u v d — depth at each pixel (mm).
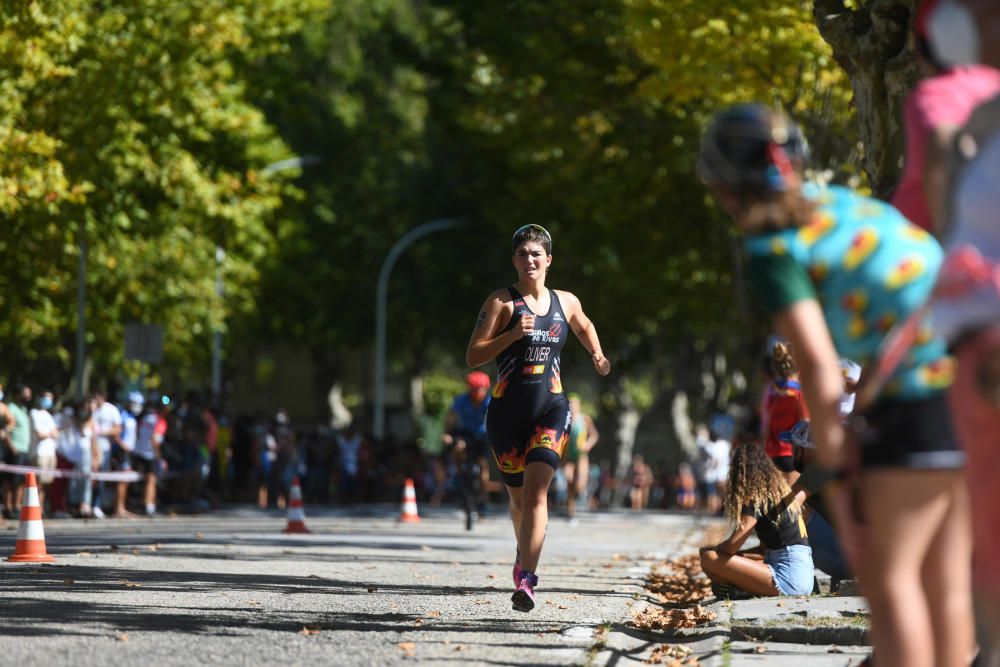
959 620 8961
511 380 18188
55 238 59906
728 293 85062
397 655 14250
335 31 119812
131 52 55156
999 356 8555
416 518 51094
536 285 18422
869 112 23047
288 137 115875
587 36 66438
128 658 13750
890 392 8891
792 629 16266
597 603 19984
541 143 69000
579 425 53844
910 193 9570
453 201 110062
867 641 15977
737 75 49375
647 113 68125
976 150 8883
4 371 73188
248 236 82250
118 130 56344
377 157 118625
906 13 22500
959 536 8961
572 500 53781
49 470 47719
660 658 14992
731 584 21406
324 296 117250
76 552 28094
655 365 116188
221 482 67438
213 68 60531
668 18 47938
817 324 8828
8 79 49969
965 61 9141
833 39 23344
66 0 50781
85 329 65812
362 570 25469
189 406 59969
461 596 20672
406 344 121938
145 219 64875
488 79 75062
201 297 73750
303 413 162875
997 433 8703
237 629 16172
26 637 15039
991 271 8570
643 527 50688
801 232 9055
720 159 9078
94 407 50812
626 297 88312
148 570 23922
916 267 9008
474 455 44312
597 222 76750
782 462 23672
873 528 8906
